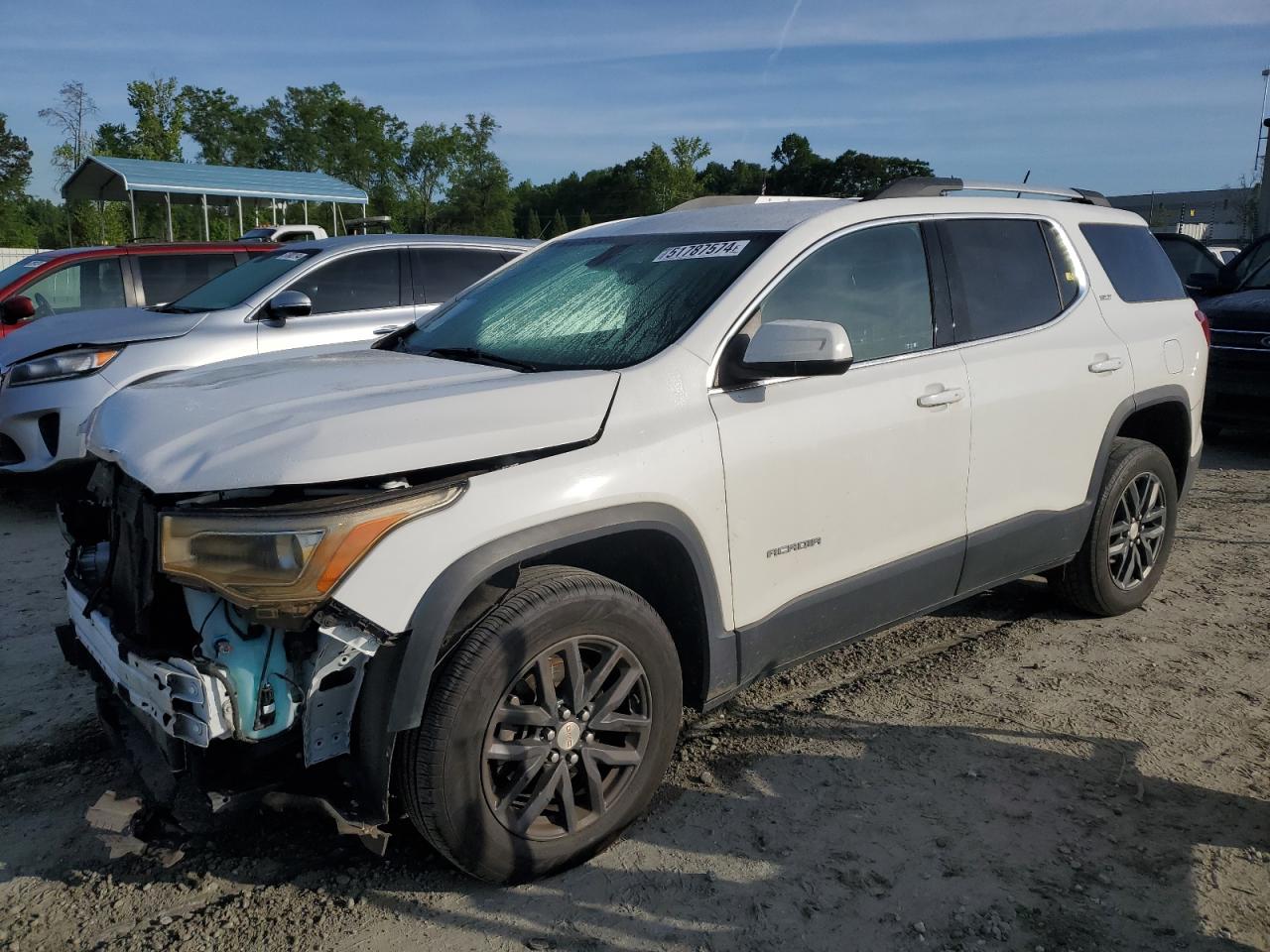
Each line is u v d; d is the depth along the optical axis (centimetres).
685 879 285
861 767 347
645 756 296
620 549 309
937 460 370
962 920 268
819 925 266
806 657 348
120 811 264
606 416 287
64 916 268
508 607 264
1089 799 327
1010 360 400
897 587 365
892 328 367
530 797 277
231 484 240
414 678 247
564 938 261
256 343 701
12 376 643
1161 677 421
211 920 267
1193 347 499
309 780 260
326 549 235
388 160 8100
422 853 297
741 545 314
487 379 300
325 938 260
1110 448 454
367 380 306
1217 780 338
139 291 875
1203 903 274
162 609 261
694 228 380
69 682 411
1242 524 663
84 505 318
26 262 894
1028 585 539
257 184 1997
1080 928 264
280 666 245
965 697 402
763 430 316
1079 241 457
